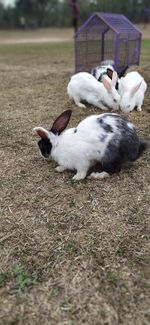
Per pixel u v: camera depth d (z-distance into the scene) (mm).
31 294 678
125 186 1000
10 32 9695
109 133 979
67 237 818
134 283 694
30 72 2471
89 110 1557
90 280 704
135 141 1018
